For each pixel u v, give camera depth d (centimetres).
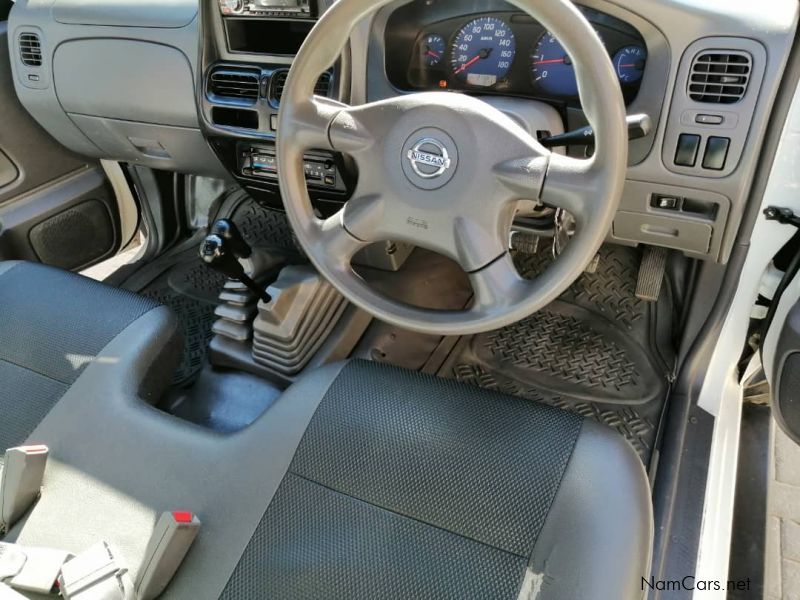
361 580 77
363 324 147
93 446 97
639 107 109
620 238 129
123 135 163
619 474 82
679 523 118
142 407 102
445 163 89
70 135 171
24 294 120
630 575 74
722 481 132
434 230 95
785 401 121
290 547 82
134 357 108
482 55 120
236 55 131
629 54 110
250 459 91
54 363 109
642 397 146
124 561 79
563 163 85
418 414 91
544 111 117
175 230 208
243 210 203
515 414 90
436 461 85
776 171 114
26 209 177
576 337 160
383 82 126
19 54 159
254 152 138
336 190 132
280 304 133
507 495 81
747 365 146
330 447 89
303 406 95
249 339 145
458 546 78
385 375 98
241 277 128
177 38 139
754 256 127
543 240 173
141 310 116
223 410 142
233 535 84
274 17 122
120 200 200
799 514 146
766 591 131
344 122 96
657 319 160
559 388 150
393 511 82
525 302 90
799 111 106
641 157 112
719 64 101
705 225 116
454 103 88
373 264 163
